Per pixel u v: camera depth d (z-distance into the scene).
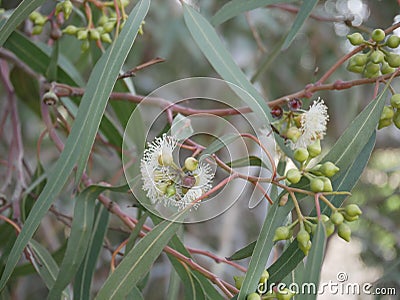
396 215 0.98
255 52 0.94
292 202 0.46
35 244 0.55
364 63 0.48
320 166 0.45
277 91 0.98
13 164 0.66
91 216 0.53
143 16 0.47
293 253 0.47
